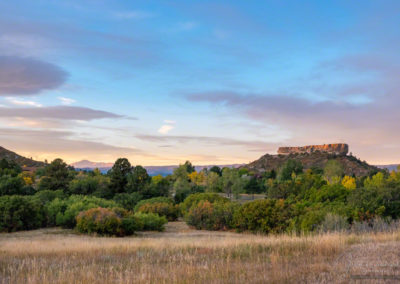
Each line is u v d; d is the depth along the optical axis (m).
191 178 126.38
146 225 37.72
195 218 40.72
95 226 32.47
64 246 16.08
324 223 24.08
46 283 7.84
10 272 9.52
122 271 9.27
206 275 8.10
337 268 8.17
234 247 13.09
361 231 20.48
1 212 36.16
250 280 7.32
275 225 32.91
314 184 60.06
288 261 9.84
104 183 73.00
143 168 72.69
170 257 10.95
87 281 7.85
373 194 29.14
